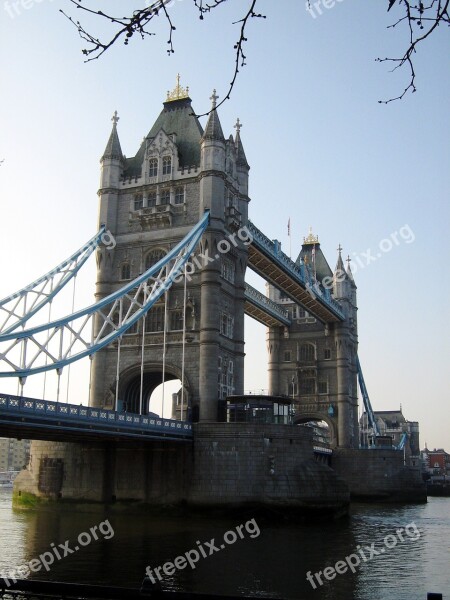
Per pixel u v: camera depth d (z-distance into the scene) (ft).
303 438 205.05
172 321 228.43
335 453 358.02
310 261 412.16
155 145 251.60
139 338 229.86
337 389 375.66
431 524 211.20
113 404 226.58
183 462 201.16
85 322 173.99
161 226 240.12
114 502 204.64
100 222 246.47
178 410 334.44
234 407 218.59
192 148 251.39
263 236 278.67
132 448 207.10
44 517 192.24
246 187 262.67
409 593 102.12
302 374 384.88
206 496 196.13
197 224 225.15
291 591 101.45
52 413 142.31
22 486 219.41
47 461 215.72
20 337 145.38
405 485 348.79
